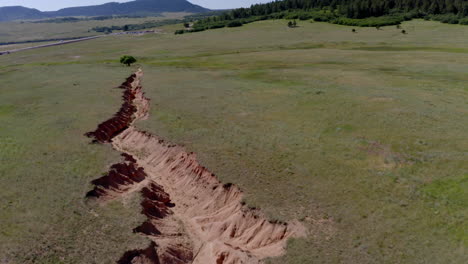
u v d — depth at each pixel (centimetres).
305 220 2325
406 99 4788
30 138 3738
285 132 3781
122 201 2703
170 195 3117
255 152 3275
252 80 6638
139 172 3366
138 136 4062
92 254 2062
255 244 2342
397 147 3269
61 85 6369
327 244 2102
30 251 2036
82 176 2911
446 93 5159
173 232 2575
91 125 4159
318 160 3077
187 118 4319
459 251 1945
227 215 2639
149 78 6894
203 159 3183
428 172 2783
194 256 2414
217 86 6072
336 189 2631
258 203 2533
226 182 2823
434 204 2367
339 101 4809
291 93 5419
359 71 7181
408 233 2123
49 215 2380
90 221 2366
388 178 2733
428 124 3772
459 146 3194
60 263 1972
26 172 2956
